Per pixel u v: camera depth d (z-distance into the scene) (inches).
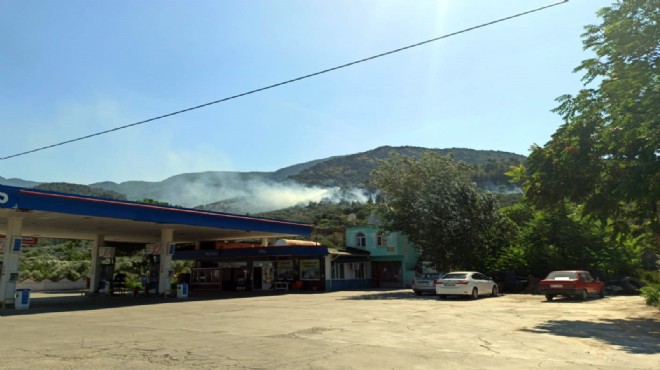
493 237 1341.0
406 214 1339.8
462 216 1264.8
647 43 573.6
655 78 538.9
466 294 1008.2
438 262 1266.0
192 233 1549.0
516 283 1288.1
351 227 1800.0
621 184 565.3
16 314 784.3
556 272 1010.7
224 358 361.7
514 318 643.5
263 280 1642.5
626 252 1283.2
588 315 676.7
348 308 818.8
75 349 408.5
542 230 1341.0
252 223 1387.8
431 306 849.5
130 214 1044.5
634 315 671.1
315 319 644.1
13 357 370.9
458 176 1368.1
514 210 1496.1
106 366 334.0
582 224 1285.7
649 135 521.0
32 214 994.1
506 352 385.7
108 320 667.4
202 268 1774.1
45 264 2316.7
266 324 590.6
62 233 1552.7
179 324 603.8
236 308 858.8
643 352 390.3
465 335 484.1
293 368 324.8
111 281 1478.8
